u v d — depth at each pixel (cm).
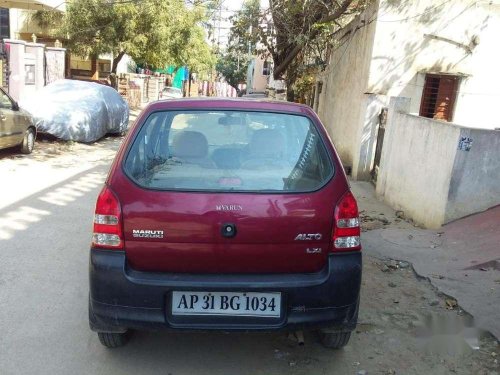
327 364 332
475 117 1080
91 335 361
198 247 284
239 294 285
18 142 1045
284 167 306
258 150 314
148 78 3075
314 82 1620
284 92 1991
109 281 283
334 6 1159
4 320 377
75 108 1305
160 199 285
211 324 286
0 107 980
